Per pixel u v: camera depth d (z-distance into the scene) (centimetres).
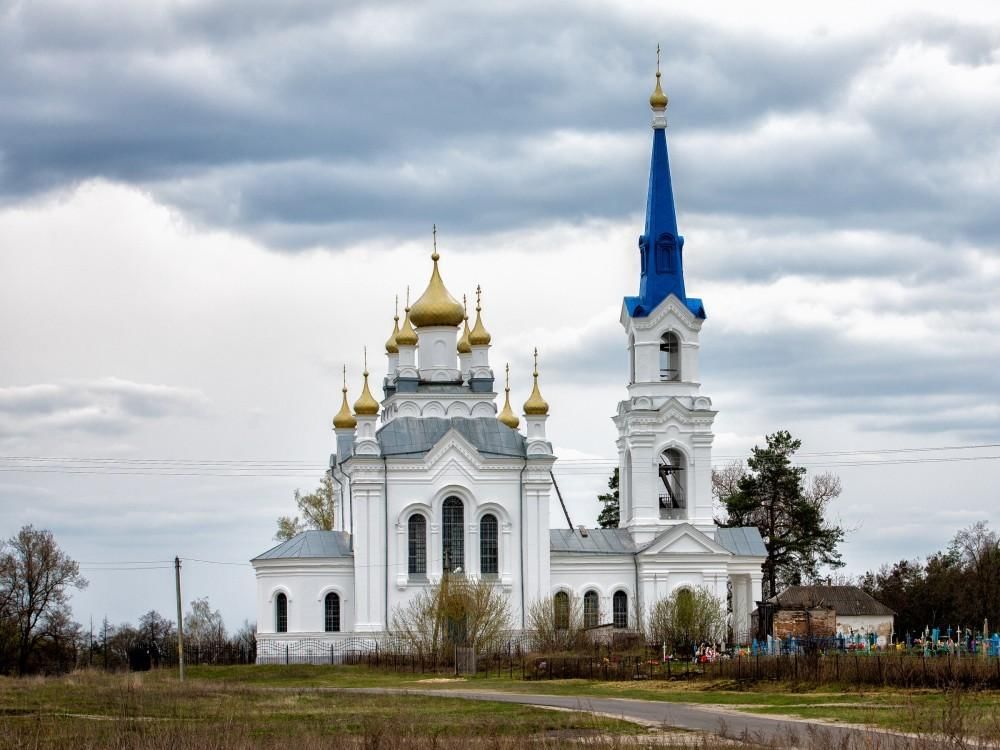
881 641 13225
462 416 14300
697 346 14412
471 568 13662
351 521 13975
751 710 7612
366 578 13475
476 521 13725
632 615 14062
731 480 19262
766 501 17325
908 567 17525
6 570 15725
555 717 7344
